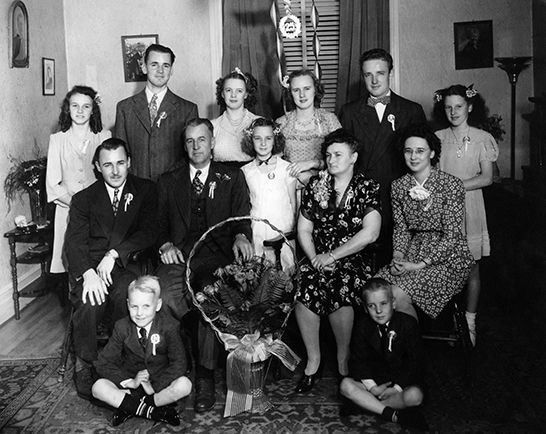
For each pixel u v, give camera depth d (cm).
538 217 433
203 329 305
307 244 335
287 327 352
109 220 346
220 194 351
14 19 449
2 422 287
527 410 287
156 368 293
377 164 378
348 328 315
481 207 374
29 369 346
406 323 283
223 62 529
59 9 538
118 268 339
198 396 301
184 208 352
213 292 297
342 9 512
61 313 439
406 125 376
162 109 406
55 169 406
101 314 322
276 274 295
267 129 362
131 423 287
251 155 386
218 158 409
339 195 332
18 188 451
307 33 530
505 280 464
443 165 381
